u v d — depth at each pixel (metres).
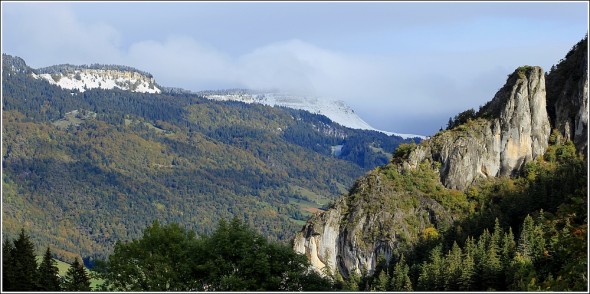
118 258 105.88
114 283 103.50
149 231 109.50
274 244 100.75
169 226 110.06
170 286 98.25
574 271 108.69
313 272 101.00
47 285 123.06
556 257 139.88
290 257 99.81
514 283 141.75
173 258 104.31
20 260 121.62
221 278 95.69
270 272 97.69
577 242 119.94
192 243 104.62
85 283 127.06
